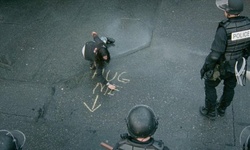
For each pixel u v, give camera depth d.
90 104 5.12
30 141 4.66
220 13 6.68
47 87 5.45
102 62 5.08
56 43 6.30
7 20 6.96
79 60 5.91
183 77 5.45
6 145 2.96
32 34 6.56
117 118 4.89
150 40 6.20
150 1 7.15
